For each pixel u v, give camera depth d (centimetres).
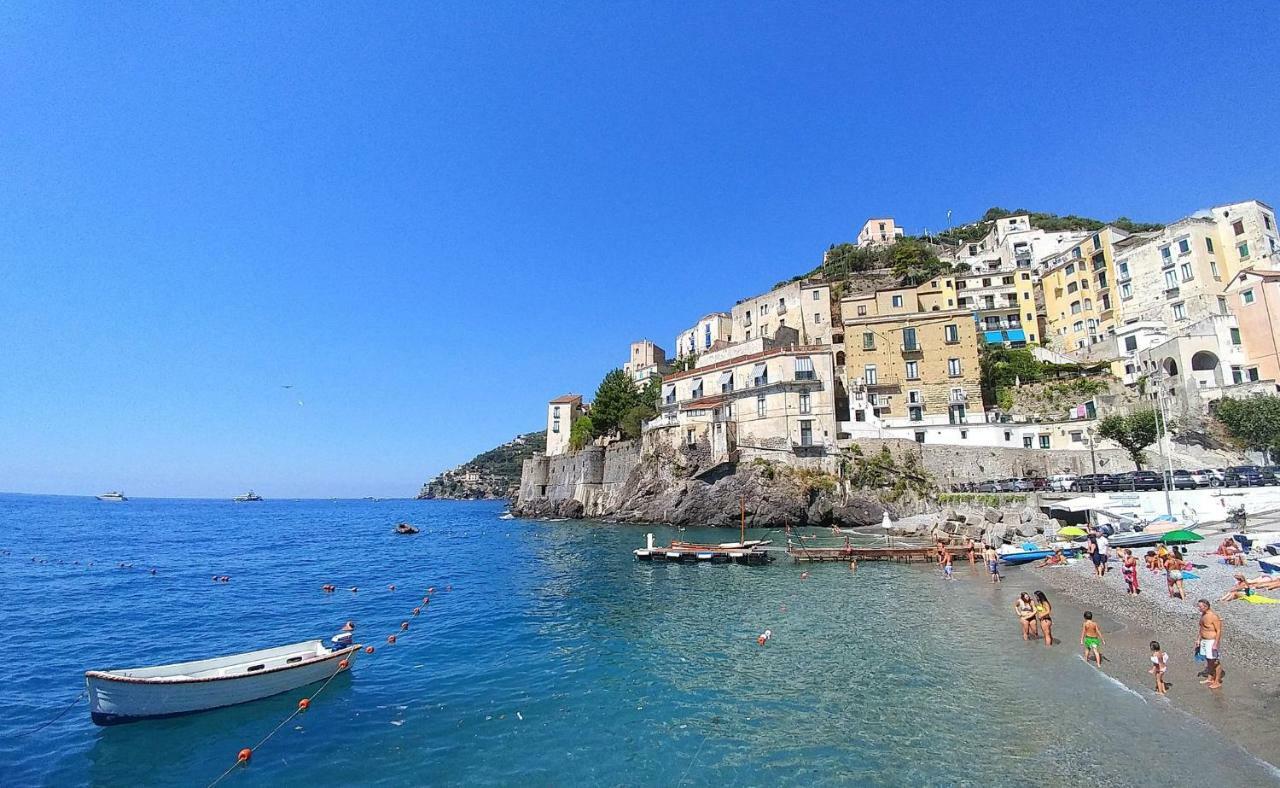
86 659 2334
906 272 10706
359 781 1341
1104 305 7812
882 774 1284
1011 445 6250
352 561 5362
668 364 13388
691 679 1928
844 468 6384
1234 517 3734
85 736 1582
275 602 3422
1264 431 4559
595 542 6091
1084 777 1226
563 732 1560
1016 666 1914
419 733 1573
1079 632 2250
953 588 3244
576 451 10225
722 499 6706
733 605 2978
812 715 1609
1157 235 7175
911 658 2053
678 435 7444
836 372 7750
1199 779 1185
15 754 1495
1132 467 5341
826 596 3111
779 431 6756
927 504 5981
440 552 5941
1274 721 1391
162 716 1653
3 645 2541
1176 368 5959
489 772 1362
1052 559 3734
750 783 1275
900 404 6862
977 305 8844
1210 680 1616
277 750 1493
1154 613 2370
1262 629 2009
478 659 2208
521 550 5734
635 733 1540
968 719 1538
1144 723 1438
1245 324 5616
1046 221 12662
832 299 9812
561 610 3012
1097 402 6256
